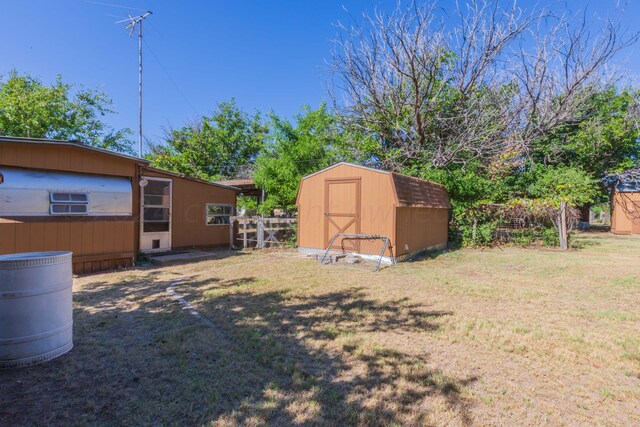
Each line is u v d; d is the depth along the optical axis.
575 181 13.96
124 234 7.64
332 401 2.43
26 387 2.56
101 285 5.94
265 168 13.94
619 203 19.23
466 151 14.98
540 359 3.15
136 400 2.41
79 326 3.88
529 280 6.57
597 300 5.18
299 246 10.28
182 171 20.64
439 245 11.67
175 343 3.40
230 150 27.98
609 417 2.29
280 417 2.24
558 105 15.67
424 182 10.47
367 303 4.93
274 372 2.85
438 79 15.72
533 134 15.96
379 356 3.17
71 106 19.86
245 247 11.25
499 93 15.90
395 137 16.23
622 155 18.97
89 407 2.31
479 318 4.29
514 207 12.25
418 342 3.51
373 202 8.74
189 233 10.36
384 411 2.31
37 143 6.12
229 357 3.12
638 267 8.05
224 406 2.35
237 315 4.34
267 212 14.27
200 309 4.57
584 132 17.27
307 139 14.96
